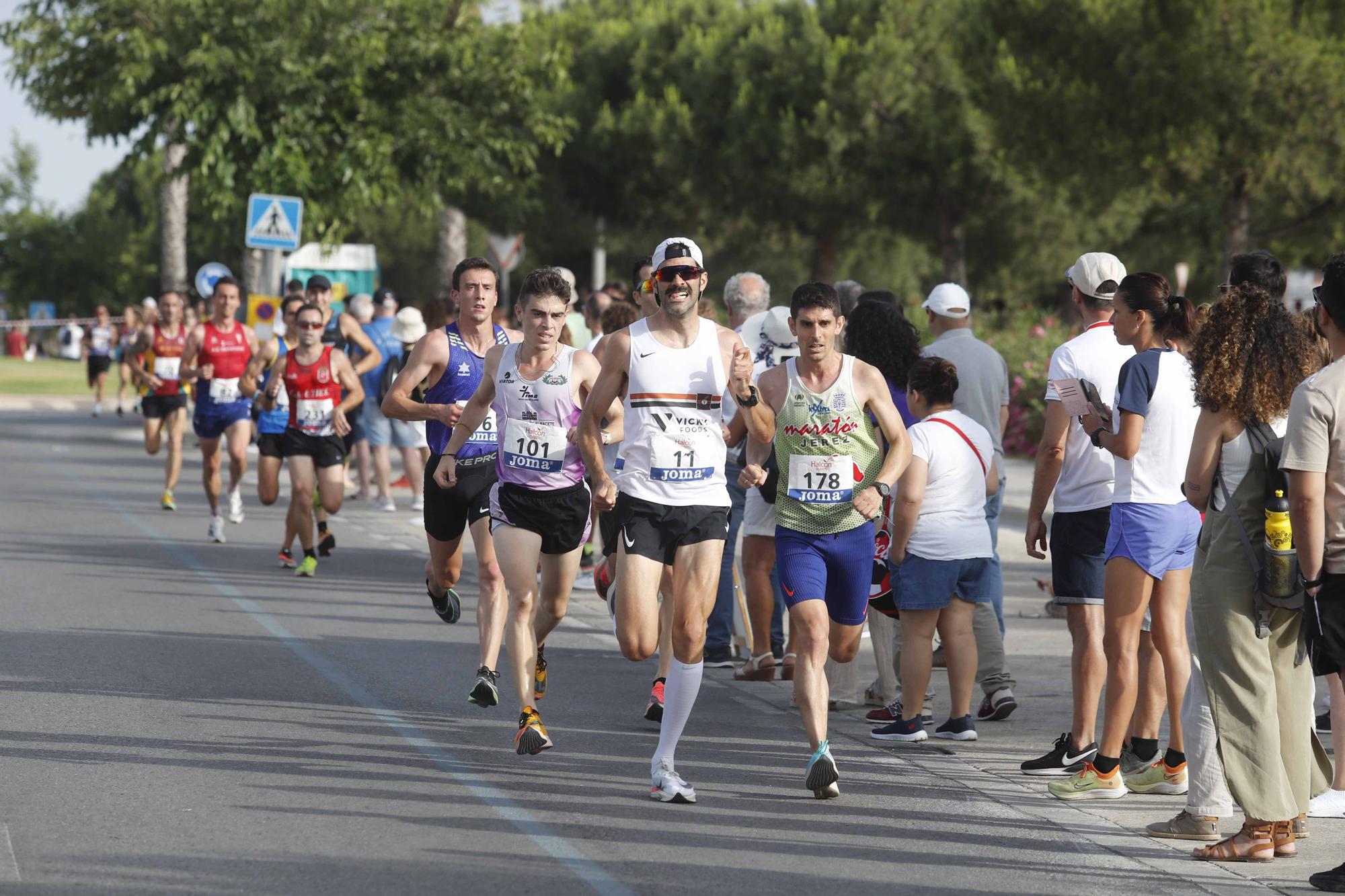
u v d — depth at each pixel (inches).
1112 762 775.7
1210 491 687.1
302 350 1430.9
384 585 1402.6
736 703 992.2
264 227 2586.1
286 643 1128.2
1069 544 818.8
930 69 3545.8
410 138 3014.3
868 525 792.3
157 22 2915.8
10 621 1175.6
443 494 982.4
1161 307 779.4
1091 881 645.9
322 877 624.4
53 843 659.4
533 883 623.2
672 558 773.3
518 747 790.5
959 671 896.9
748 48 3715.6
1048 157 2955.2
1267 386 668.1
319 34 2974.9
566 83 3292.3
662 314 772.0
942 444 880.3
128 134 3038.9
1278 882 650.8
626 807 738.8
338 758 816.3
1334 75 2554.1
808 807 749.3
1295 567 660.7
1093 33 2790.4
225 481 2236.7
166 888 606.2
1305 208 3427.7
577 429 785.6
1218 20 2620.6
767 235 4094.5
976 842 699.4
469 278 987.3
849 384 783.1
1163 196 2982.3
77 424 3341.5
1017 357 2581.2
